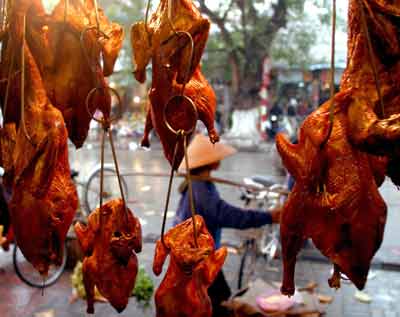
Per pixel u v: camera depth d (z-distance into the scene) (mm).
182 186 3994
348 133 1489
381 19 1519
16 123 1751
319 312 4227
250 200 6000
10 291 5496
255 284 4574
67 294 5441
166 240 1670
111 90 1708
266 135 16203
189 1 1641
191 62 1569
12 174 1704
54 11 1699
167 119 1708
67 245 6016
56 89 1720
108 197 8039
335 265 1624
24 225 1644
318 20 14367
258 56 14883
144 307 5062
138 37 1680
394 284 5660
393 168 1646
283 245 1658
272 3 13719
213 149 3918
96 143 17359
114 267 1733
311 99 16359
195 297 1699
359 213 1505
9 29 1687
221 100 18938
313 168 1520
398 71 1552
